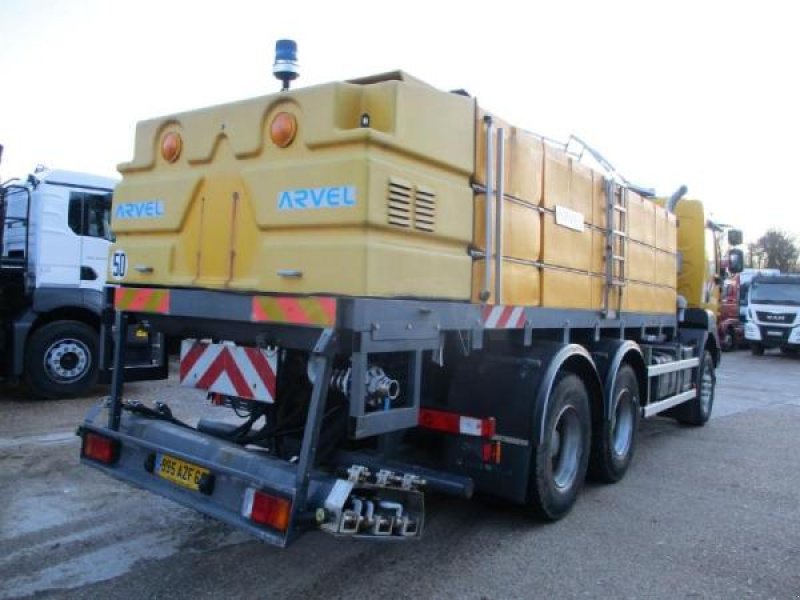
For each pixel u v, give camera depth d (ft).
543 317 15.97
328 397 13.03
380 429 11.14
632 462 22.48
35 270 28.48
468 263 13.19
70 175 29.68
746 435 27.89
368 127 11.03
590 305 18.76
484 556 13.87
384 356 12.27
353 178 10.80
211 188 13.19
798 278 72.74
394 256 11.27
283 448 13.64
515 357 15.35
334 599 11.70
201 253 13.35
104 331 15.05
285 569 12.89
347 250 10.90
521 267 15.12
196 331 13.73
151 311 13.80
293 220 11.55
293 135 11.68
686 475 20.98
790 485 20.10
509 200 14.58
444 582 12.57
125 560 13.08
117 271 15.30
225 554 13.48
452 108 12.60
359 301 10.57
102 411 14.47
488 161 13.60
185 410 25.76
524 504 15.47
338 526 10.14
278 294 11.82
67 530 14.49
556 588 12.51
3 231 28.45
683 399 26.43
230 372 12.94
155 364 15.89
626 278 21.62
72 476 18.11
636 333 23.79
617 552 14.34
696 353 28.60
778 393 42.47
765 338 72.79
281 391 13.02
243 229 12.53
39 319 29.07
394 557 13.65
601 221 19.43
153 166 14.47
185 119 13.67
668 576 13.24
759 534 15.75
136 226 14.69
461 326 12.86
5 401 28.40
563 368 16.62
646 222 23.52
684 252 29.53
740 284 86.99
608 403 18.43
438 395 15.46
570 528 15.70
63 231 29.35
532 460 14.88
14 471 18.47
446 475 12.41
